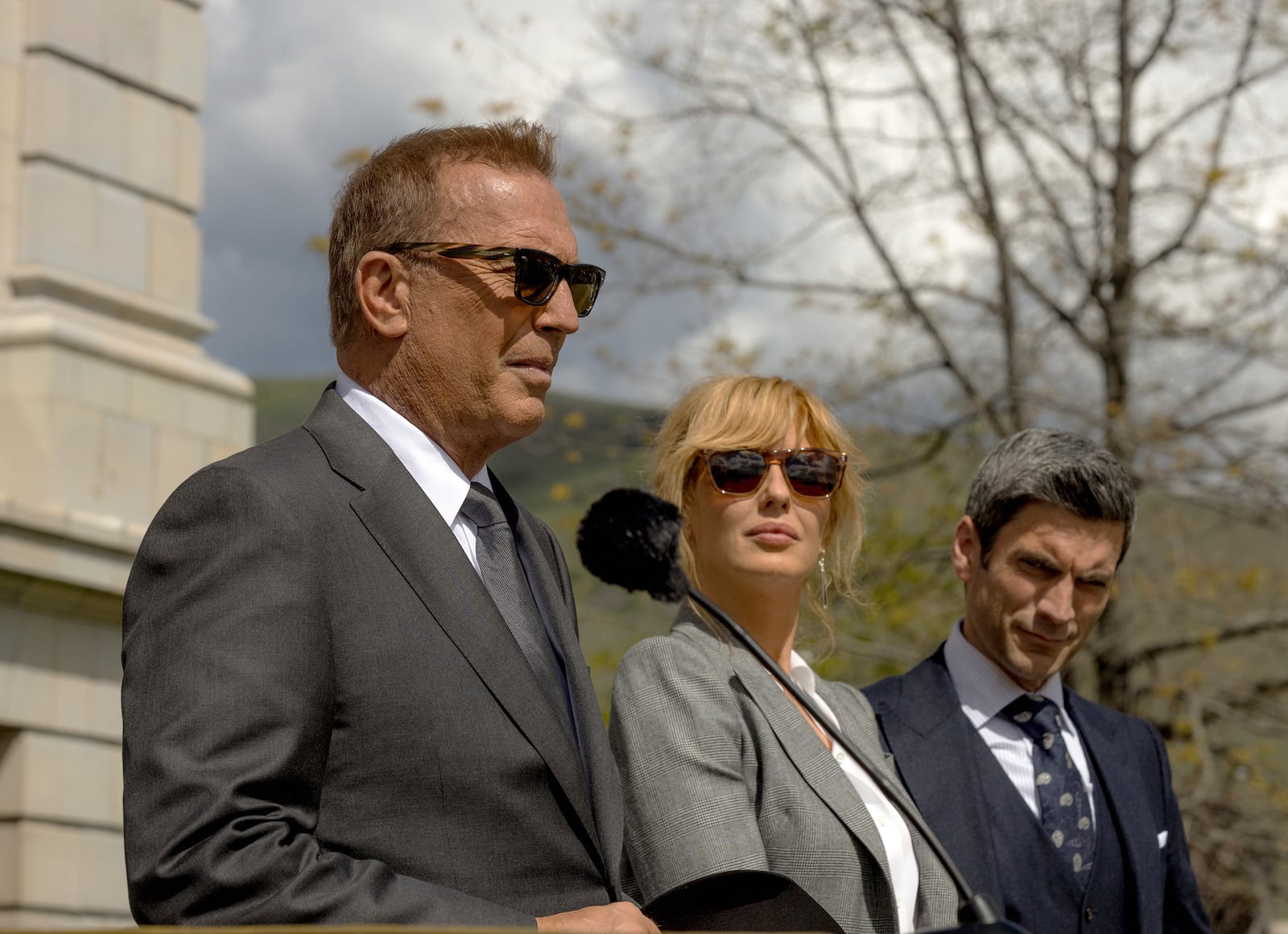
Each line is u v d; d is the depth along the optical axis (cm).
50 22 960
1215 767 1081
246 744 192
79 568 878
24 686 859
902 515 1089
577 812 220
